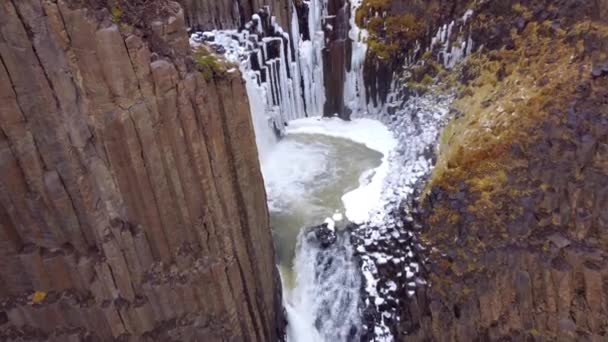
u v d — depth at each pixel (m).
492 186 12.23
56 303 9.70
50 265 9.41
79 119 8.33
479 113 14.19
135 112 8.59
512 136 12.48
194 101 9.31
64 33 7.76
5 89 7.77
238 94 10.27
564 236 11.14
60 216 9.04
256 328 12.06
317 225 14.53
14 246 9.21
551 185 11.56
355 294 13.61
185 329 10.60
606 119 11.23
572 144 11.52
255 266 11.75
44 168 8.63
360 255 13.79
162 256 10.03
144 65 8.45
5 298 9.73
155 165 9.16
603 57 12.11
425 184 13.88
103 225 9.13
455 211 12.58
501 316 11.80
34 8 7.46
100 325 9.98
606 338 10.76
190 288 10.35
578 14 13.24
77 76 8.06
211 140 9.78
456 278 12.13
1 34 7.44
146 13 8.64
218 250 10.43
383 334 13.15
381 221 14.21
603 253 10.65
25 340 9.93
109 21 7.96
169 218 9.77
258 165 11.39
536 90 12.98
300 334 13.67
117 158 8.84
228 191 10.49
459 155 13.12
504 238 11.65
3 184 8.53
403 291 13.02
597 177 10.99
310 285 13.99
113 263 9.43
